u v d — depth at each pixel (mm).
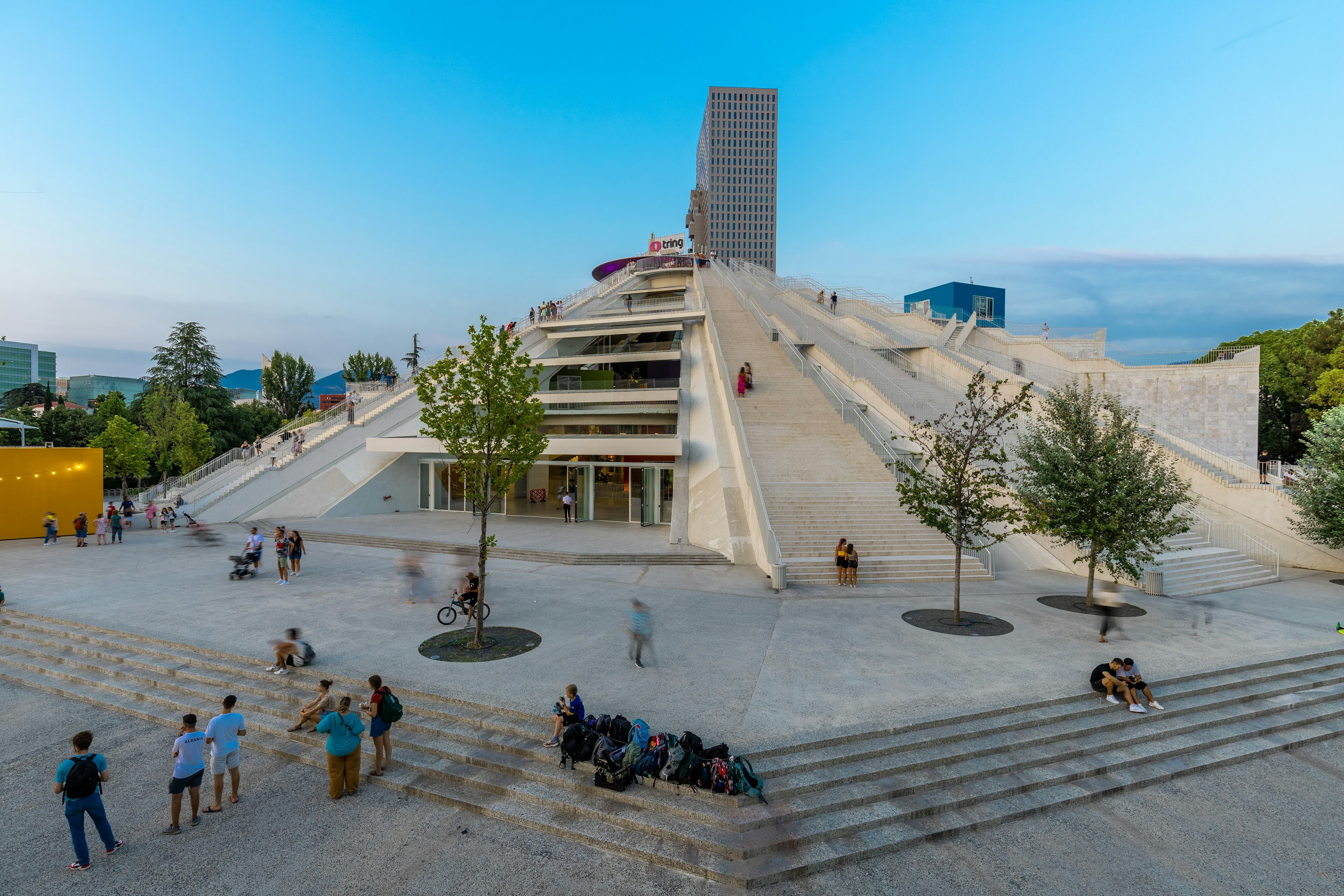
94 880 6945
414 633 14023
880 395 30469
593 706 10109
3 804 8438
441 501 35875
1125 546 16078
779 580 18203
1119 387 34438
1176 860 7426
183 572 20562
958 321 49281
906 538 21625
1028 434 21453
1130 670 10766
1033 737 9641
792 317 45656
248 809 8297
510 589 18422
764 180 182250
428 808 8367
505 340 14227
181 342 57906
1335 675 12742
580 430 36969
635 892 6754
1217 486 25750
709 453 27812
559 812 8094
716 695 10586
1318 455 22531
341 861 7246
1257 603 18203
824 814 7883
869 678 11453
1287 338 49344
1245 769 9695
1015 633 14422
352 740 8562
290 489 32562
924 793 8461
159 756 9812
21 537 27609
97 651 13430
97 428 54969
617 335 47625
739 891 6742
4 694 12195
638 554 22516
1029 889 6867
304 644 12000
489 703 10250
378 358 80125
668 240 77375
